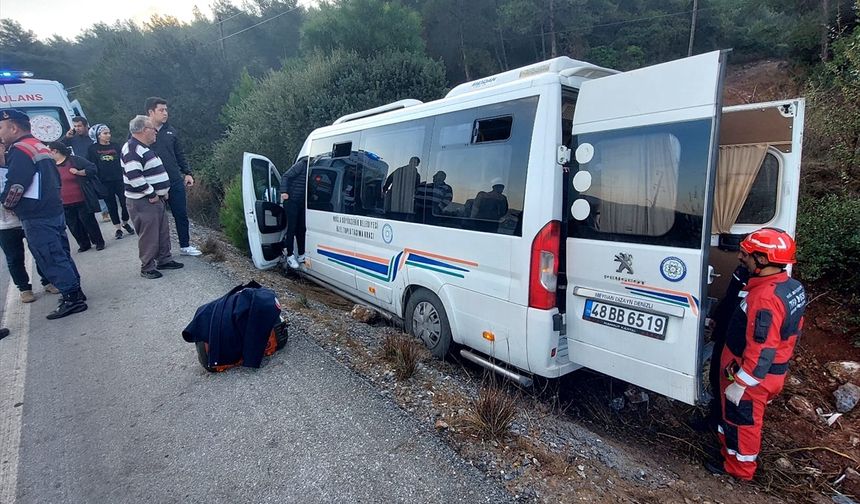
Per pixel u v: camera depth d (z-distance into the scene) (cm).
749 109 305
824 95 564
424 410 306
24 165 452
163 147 645
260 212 624
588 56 2827
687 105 238
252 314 363
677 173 244
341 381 346
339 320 477
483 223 343
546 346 308
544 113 300
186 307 503
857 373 386
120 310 502
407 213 424
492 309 341
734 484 283
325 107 1028
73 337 443
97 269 651
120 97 1666
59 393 348
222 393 336
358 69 1107
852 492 292
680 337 247
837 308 441
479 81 366
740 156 318
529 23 2547
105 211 1039
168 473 258
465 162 359
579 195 290
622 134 267
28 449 285
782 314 254
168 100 1520
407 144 423
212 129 1517
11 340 445
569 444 285
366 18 1391
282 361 379
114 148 833
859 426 349
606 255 278
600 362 290
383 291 471
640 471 273
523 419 308
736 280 294
